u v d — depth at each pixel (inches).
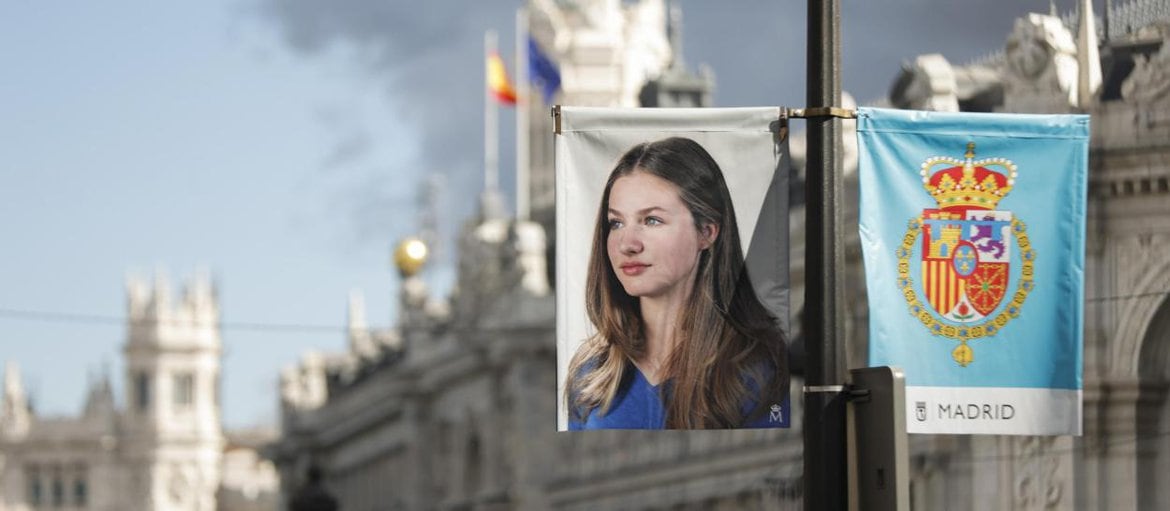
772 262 953.5
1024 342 949.2
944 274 940.0
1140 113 2138.3
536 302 4288.9
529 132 4707.2
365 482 5915.4
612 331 961.5
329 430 6195.9
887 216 936.9
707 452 3587.6
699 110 957.2
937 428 941.2
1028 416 949.2
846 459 791.1
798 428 3122.5
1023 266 947.3
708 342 955.3
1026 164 948.0
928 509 2532.0
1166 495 2172.7
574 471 4183.1
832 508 788.6
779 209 952.9
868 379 785.6
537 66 4234.7
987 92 2374.5
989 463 2362.2
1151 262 2137.1
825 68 816.3
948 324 940.6
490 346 4397.1
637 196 958.4
